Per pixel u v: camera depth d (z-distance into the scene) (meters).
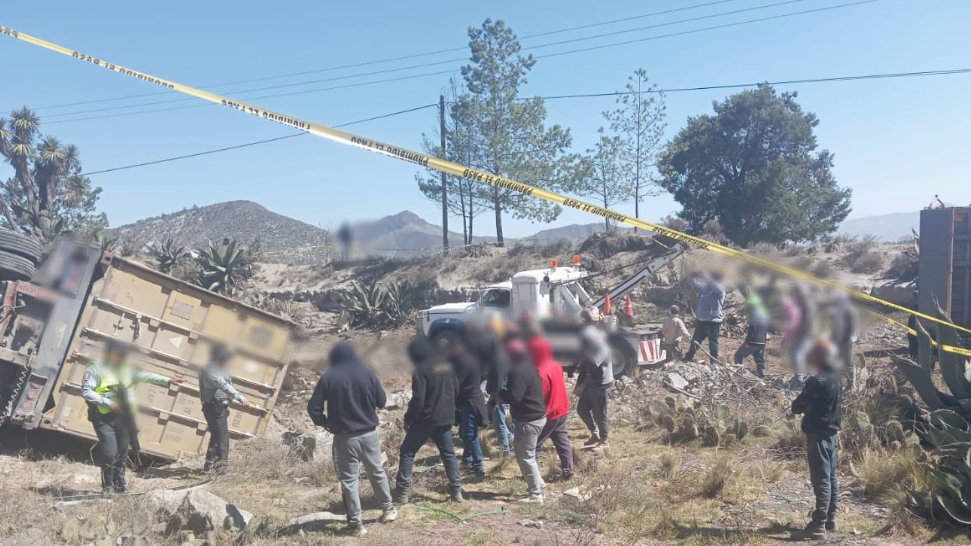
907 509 5.97
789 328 10.14
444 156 29.95
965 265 11.18
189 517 5.91
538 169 29.33
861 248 22.98
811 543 5.62
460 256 29.08
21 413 7.90
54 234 28.31
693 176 39.19
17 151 29.09
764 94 37.78
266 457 8.27
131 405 7.10
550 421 7.12
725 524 6.07
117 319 8.48
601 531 6.04
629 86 33.12
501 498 6.96
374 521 6.38
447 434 6.83
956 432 6.80
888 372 10.24
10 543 5.38
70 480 7.53
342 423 5.91
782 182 36.69
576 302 14.39
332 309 27.86
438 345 7.52
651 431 9.39
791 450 8.00
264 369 9.24
